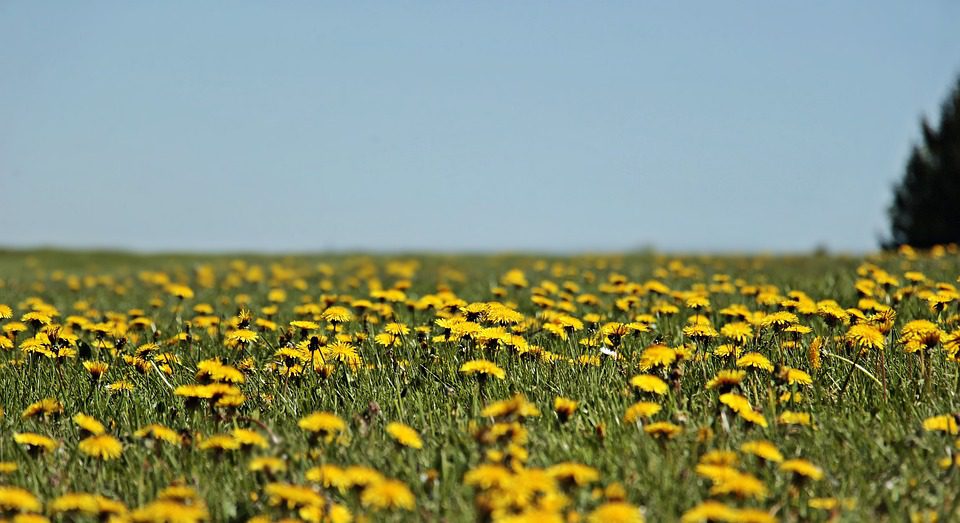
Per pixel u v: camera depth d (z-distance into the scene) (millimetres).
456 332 5562
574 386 5238
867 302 7039
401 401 5027
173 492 3469
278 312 9477
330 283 13398
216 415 4633
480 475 3221
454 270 17016
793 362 5613
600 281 12523
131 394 5551
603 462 4000
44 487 3959
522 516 3033
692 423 4426
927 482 3779
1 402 5508
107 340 7695
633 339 6512
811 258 17719
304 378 5688
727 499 3520
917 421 4520
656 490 3652
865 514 3477
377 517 3455
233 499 3809
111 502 3502
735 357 5504
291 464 3914
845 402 4914
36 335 6383
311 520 3479
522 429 4027
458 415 4738
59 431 4773
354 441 4336
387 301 8492
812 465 3938
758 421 4199
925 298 7691
